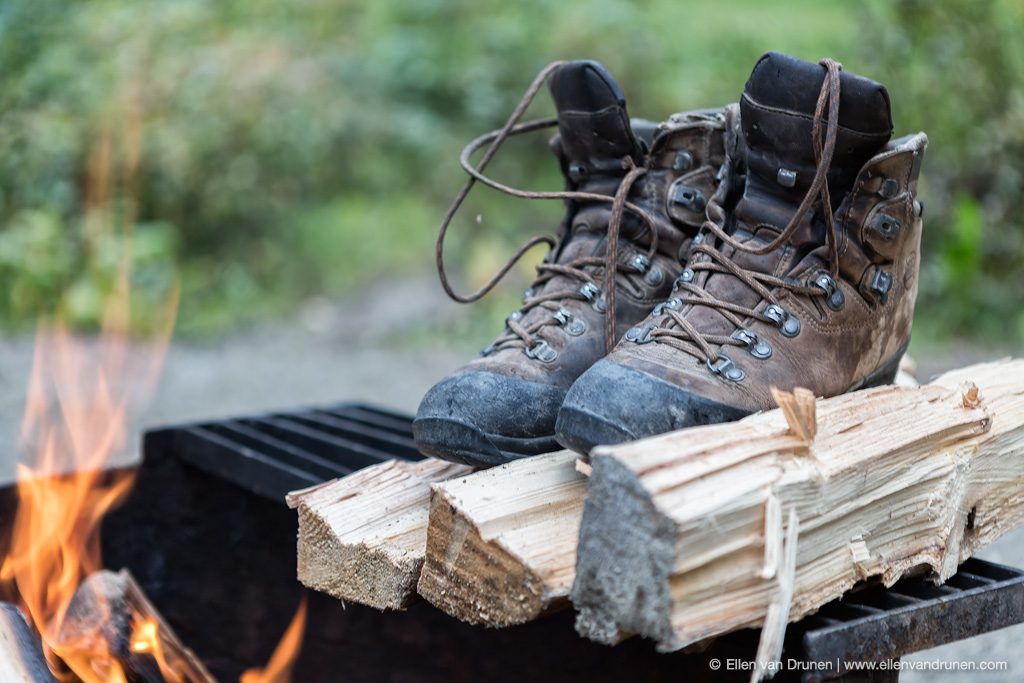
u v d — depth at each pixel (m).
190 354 4.60
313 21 6.52
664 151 1.43
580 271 1.42
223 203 5.61
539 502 1.19
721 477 1.04
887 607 1.19
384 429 2.15
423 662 1.95
